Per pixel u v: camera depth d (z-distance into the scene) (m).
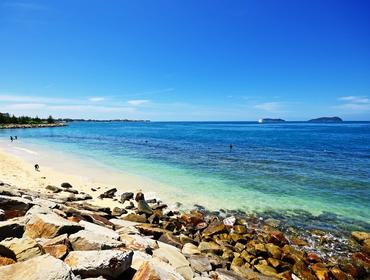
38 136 75.50
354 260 10.67
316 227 13.72
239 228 13.02
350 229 13.53
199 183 21.53
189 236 12.25
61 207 11.23
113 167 27.38
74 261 5.84
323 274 9.46
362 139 70.62
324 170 27.42
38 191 16.25
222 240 11.87
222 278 8.34
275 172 26.17
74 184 19.73
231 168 27.84
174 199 17.56
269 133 100.56
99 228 8.70
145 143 56.19
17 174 20.80
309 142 61.09
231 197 18.17
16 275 4.62
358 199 18.09
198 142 59.44
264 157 36.19
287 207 16.47
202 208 16.08
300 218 14.84
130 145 51.25
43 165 26.86
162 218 13.87
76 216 10.66
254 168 28.05
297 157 36.34
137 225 11.79
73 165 27.80
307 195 18.81
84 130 122.50
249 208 16.22
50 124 161.88
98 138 70.75
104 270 5.76
